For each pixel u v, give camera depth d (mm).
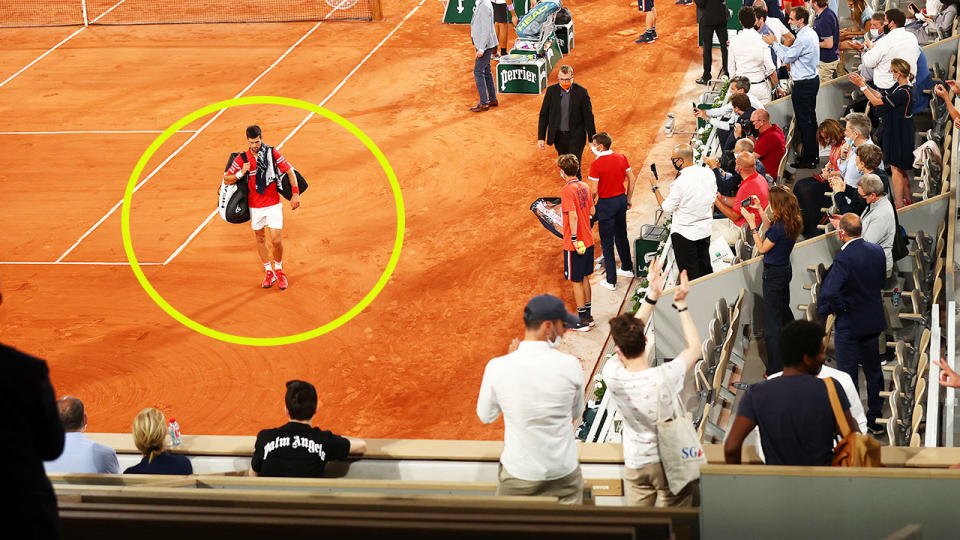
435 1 68812
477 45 50000
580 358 31297
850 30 44781
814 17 43156
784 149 33094
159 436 16969
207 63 60031
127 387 31391
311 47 61688
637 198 41656
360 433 28609
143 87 57031
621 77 54312
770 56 39156
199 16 68312
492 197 43000
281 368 31984
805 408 13906
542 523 10320
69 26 67438
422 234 40281
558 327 14930
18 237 41969
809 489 12062
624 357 15070
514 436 14859
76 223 43000
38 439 8320
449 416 29172
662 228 35062
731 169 33375
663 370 14938
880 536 12078
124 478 15266
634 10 64062
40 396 8133
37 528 8094
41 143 50750
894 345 25234
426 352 32469
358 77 56812
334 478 16625
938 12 43000
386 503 11781
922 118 37406
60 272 38938
